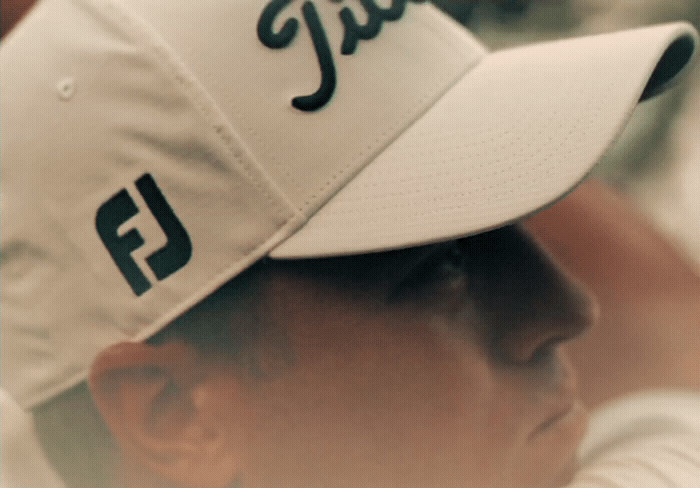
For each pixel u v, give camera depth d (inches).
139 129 20.6
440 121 21.0
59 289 22.5
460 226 19.6
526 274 23.8
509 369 24.4
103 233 21.3
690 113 57.4
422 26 22.1
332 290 21.8
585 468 33.6
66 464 26.5
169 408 22.6
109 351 21.2
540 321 23.4
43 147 21.8
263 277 21.3
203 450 23.0
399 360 22.8
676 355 42.4
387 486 24.0
